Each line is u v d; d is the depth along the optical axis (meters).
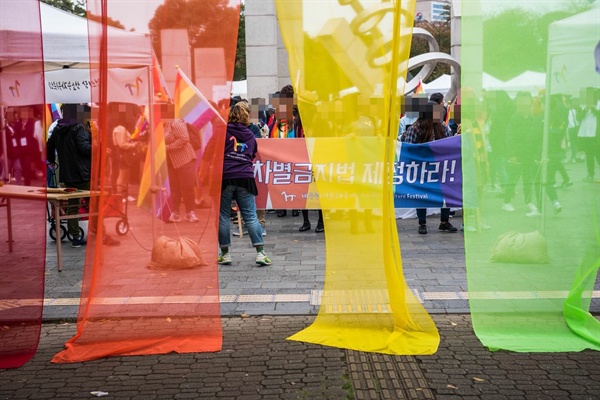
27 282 4.45
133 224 4.62
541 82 4.46
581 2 4.41
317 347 4.43
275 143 8.49
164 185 4.62
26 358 4.30
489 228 4.57
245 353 4.36
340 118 4.55
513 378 3.86
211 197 4.63
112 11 4.43
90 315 4.60
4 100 4.41
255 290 5.83
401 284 4.58
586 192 4.54
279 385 3.82
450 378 3.87
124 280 4.63
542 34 4.43
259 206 8.57
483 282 4.57
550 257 4.57
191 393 3.74
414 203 8.49
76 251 7.70
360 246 4.72
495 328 4.56
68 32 7.81
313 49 4.45
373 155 4.60
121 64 4.46
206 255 4.64
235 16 4.46
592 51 4.43
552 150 4.51
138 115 4.54
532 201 4.55
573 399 3.57
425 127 8.49
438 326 4.84
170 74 4.51
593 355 4.21
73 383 3.91
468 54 4.43
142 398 3.68
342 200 4.68
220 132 4.59
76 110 7.80
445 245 7.76
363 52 4.43
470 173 4.53
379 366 4.07
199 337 4.56
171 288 4.63
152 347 4.45
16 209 4.44
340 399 3.62
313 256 7.25
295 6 4.41
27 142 4.45
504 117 4.49
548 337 4.50
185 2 4.45
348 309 4.73
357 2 4.39
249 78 13.95
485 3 4.42
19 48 4.37
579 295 4.60
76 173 7.80
